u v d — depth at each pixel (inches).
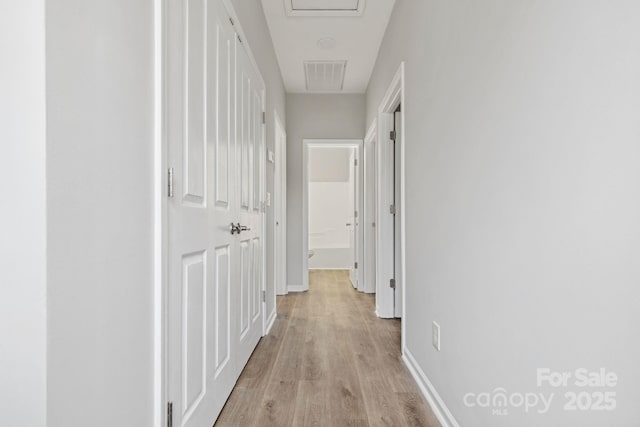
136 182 38.6
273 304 134.4
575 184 32.4
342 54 147.9
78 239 29.8
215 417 64.5
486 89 49.5
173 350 46.9
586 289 31.2
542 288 37.2
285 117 186.9
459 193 59.1
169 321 45.8
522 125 40.8
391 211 137.3
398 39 107.1
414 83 87.6
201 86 57.7
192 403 53.6
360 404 72.4
